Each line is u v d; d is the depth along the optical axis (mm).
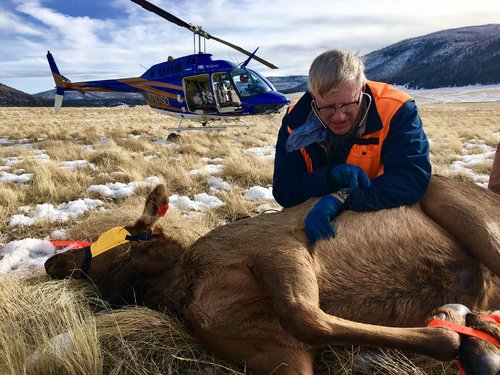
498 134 19453
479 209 2803
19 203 7117
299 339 2234
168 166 9578
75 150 13133
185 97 18094
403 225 2822
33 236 5566
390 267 2711
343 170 2877
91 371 2584
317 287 2510
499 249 2666
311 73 2812
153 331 2979
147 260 3484
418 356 2633
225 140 16188
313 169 3273
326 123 2975
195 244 3039
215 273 2760
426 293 2680
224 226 3078
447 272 2715
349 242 2770
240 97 17484
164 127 24188
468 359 2094
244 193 7676
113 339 2982
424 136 3059
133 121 33250
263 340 2531
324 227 2746
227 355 2658
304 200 3156
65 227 5867
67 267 3816
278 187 3287
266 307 2602
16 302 3482
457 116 38688
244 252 2756
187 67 17812
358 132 3045
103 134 19594
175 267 3234
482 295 2773
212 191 7793
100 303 3631
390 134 2996
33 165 9922
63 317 3072
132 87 20312
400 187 2852
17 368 2537
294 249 2615
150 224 3627
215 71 17469
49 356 2623
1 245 5277
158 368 2750
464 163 10742
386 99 3006
